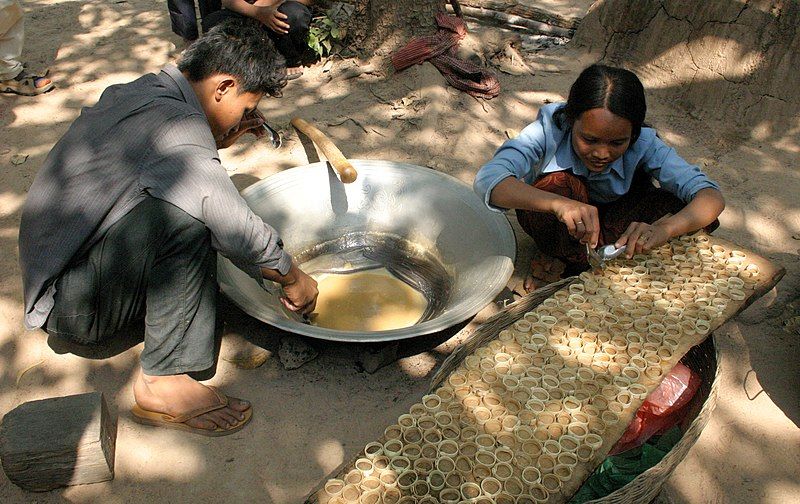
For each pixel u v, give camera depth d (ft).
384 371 7.37
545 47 13.69
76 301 6.34
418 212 8.87
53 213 6.01
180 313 6.21
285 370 7.36
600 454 4.67
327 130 11.30
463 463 4.56
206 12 12.84
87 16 15.43
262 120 7.87
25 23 15.03
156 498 6.11
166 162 5.77
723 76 11.46
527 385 5.11
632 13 12.57
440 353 7.59
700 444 6.58
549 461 4.60
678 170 7.15
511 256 7.51
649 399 6.18
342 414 6.88
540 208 6.72
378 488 4.35
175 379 6.60
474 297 7.07
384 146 11.00
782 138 11.01
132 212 5.91
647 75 12.45
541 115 7.43
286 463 6.40
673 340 5.54
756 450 6.53
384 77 12.38
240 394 7.07
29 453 5.83
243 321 7.90
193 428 6.62
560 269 8.25
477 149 10.99
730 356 7.49
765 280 6.18
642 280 6.19
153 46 14.07
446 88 11.91
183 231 5.89
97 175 5.90
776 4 10.81
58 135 11.19
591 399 5.02
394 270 8.59
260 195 8.49
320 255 8.80
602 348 5.44
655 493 5.42
